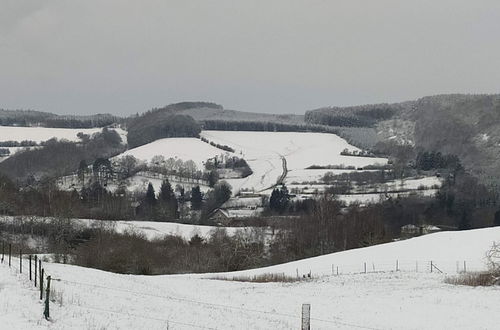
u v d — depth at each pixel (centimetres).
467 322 4228
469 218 19512
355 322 4228
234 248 13962
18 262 5634
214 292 5997
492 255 7288
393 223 19012
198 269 12525
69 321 2766
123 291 4684
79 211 17088
